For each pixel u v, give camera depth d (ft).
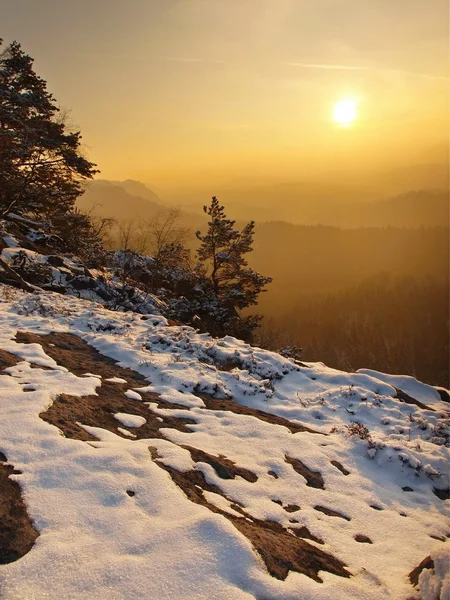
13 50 59.31
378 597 10.68
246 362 30.63
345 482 18.28
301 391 29.27
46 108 59.62
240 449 18.93
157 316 38.68
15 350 23.94
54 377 21.25
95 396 20.52
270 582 10.05
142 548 10.42
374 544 14.37
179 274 76.48
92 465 13.65
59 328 30.32
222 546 10.66
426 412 27.86
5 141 52.31
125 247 64.95
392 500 17.92
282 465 18.13
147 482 13.37
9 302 36.06
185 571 9.78
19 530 10.49
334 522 15.10
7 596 8.57
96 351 27.78
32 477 12.53
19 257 51.39
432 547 14.78
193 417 21.21
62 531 10.64
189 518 11.62
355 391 28.94
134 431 18.11
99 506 11.88
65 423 16.53
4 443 14.01
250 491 15.46
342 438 22.54
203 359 29.99
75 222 68.59
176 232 65.46
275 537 12.57
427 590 11.27
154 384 24.47
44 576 9.16
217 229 81.00
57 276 51.19
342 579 11.41
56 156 61.31
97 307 40.11
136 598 8.96
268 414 24.61
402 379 33.53
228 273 84.07
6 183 57.62
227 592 9.38
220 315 72.74
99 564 9.67
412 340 376.89
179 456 16.02
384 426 25.59
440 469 20.85
